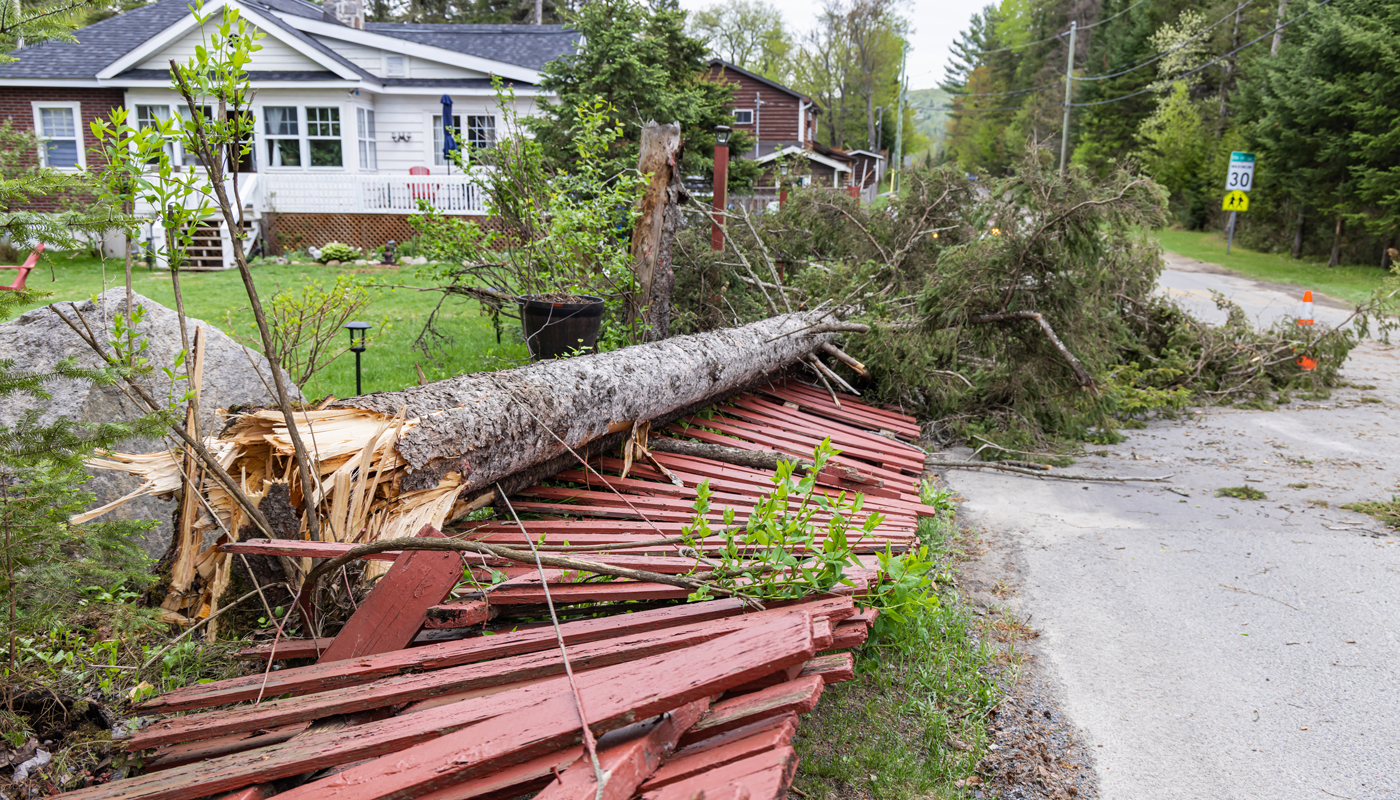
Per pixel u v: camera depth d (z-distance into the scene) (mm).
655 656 2443
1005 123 67750
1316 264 25422
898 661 3566
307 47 16812
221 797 2158
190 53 16875
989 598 4340
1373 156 23062
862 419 7297
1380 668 3652
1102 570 4719
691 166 14484
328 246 15633
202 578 3168
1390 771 2941
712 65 35656
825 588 2926
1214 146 34875
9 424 3471
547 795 1804
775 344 7051
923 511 4965
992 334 7691
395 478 3408
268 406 3414
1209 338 9625
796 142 35594
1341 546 5105
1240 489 6195
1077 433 7703
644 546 3611
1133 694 3443
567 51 19781
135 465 3096
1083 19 59375
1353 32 23203
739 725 2104
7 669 2654
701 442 5703
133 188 2752
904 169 9680
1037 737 3150
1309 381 9555
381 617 2852
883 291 8344
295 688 2588
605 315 8102
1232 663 3693
